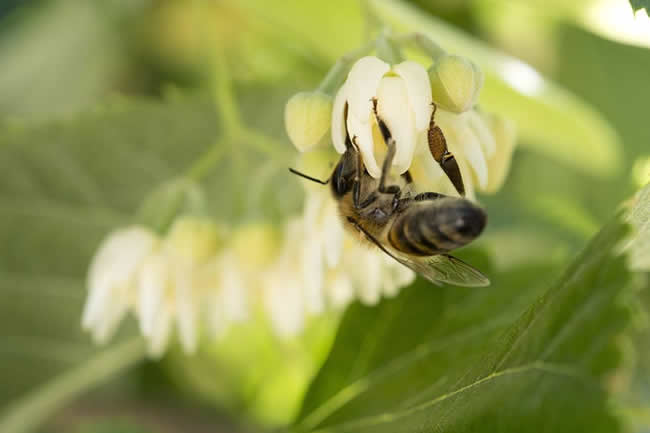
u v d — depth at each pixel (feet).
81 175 0.58
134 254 0.53
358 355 0.50
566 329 0.38
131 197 0.59
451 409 0.41
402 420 0.46
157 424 0.68
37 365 0.61
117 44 0.69
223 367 0.65
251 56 0.61
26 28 0.69
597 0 0.55
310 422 0.50
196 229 0.53
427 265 0.48
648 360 0.40
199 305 0.55
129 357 0.62
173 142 0.58
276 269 0.53
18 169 0.58
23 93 0.71
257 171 0.57
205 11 0.59
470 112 0.46
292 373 0.65
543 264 0.51
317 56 0.60
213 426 0.68
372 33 0.55
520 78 0.55
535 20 0.64
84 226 0.59
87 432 0.68
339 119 0.44
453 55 0.45
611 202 0.63
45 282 0.60
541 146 0.60
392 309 0.50
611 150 0.59
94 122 0.57
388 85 0.44
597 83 0.64
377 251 0.48
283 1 0.57
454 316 0.50
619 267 0.38
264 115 0.58
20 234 0.59
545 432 0.37
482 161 0.45
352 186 0.47
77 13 0.68
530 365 0.38
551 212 0.56
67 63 0.70
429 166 0.45
